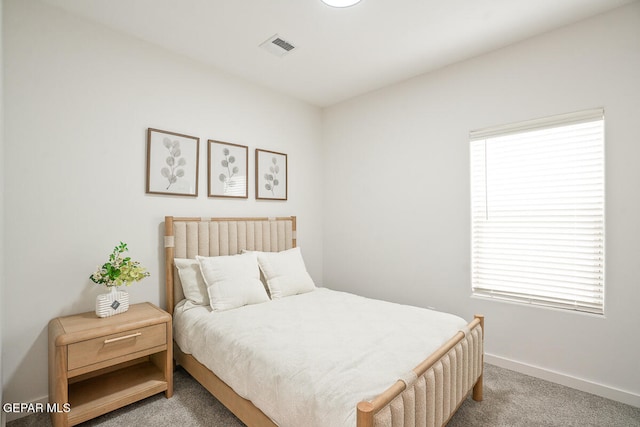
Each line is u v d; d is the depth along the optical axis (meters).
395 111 3.20
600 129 2.16
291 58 2.71
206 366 1.98
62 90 2.07
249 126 3.14
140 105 2.41
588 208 2.21
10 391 1.87
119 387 2.01
